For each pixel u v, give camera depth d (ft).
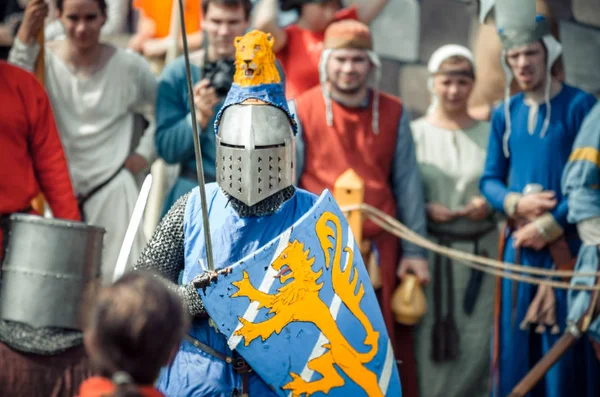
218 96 28.81
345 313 17.01
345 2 30.53
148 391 10.50
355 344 17.02
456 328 30.83
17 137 24.13
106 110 29.43
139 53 30.42
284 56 30.07
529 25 30.35
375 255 29.43
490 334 30.94
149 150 29.66
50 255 21.74
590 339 29.84
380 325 17.31
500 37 30.60
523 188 30.45
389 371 17.30
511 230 30.78
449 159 30.94
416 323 30.73
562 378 30.25
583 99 30.45
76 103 29.30
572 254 30.27
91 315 10.49
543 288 30.42
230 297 16.49
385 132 29.68
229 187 16.84
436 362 30.81
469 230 30.81
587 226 29.53
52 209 25.23
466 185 30.83
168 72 29.50
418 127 31.22
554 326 30.32
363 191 29.09
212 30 29.04
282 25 29.94
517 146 30.60
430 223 30.83
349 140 29.48
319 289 16.84
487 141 31.04
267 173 16.75
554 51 30.58
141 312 10.36
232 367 16.90
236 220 17.04
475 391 31.01
